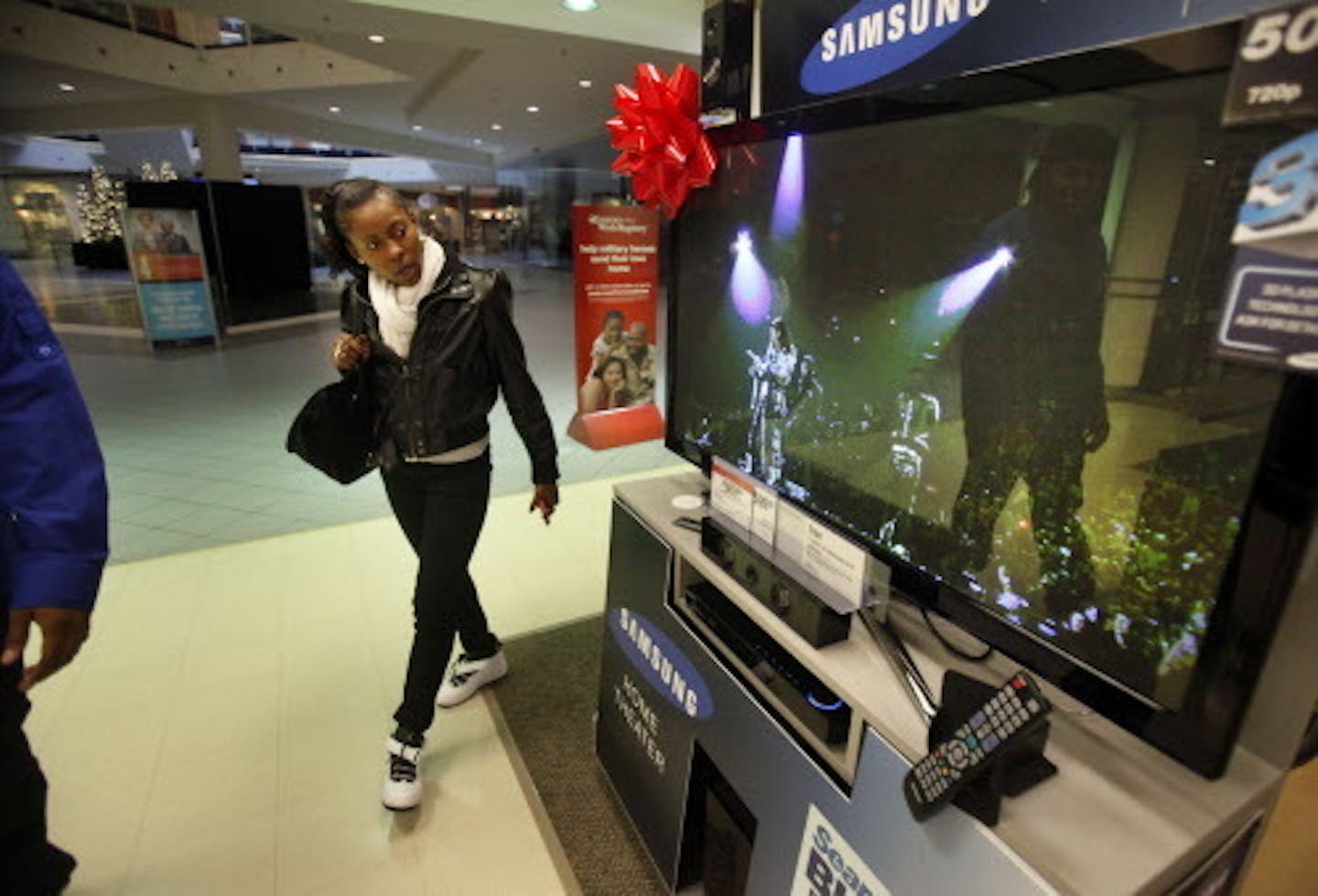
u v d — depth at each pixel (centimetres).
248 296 864
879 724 84
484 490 159
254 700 196
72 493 96
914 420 95
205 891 140
